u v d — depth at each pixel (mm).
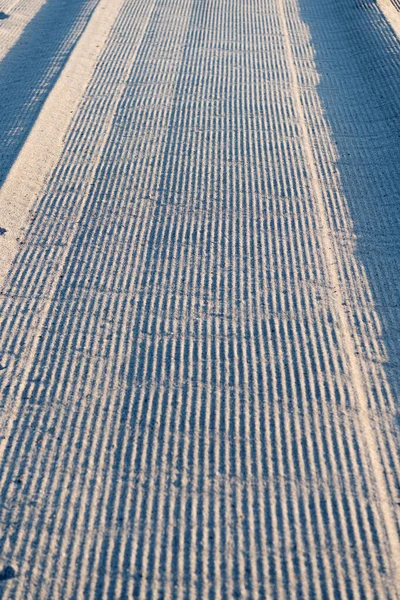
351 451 4051
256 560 3506
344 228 5867
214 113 7539
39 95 7680
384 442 4133
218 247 5652
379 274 5379
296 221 5949
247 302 5117
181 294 5191
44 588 3387
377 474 3930
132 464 3971
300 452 4039
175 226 5887
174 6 10539
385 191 6305
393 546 3574
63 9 10523
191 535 3617
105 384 4469
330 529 3641
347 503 3770
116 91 7965
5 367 4570
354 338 4824
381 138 7078
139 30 9641
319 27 9758
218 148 6926
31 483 3865
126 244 5680
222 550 3549
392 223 5910
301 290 5227
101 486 3854
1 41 9414
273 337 4820
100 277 5340
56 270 5395
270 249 5633
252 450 4051
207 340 4797
